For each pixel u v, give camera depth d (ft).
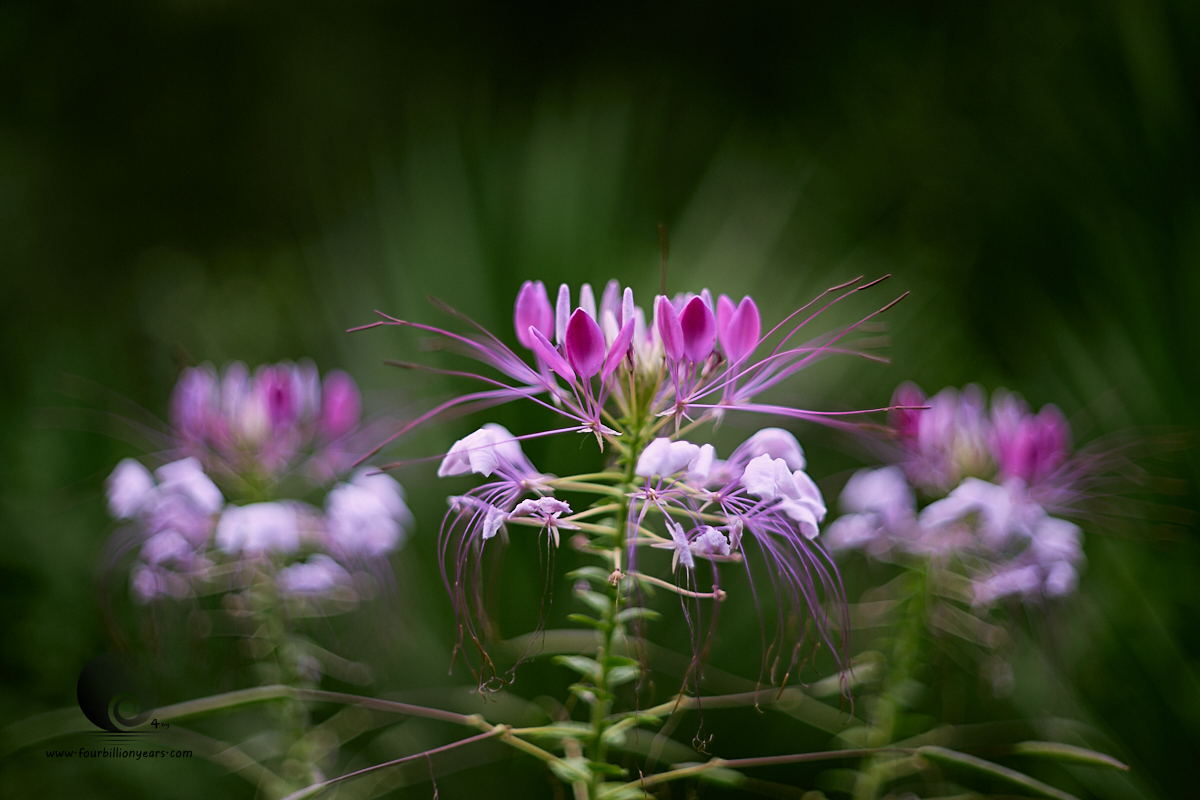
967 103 6.11
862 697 4.22
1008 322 5.14
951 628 4.12
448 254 4.76
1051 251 4.95
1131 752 4.23
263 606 4.07
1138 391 4.42
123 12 8.25
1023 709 4.31
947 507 4.07
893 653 4.15
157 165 8.61
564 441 4.48
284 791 4.03
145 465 4.59
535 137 4.93
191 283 6.96
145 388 5.02
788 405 4.58
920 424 4.14
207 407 4.10
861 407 4.67
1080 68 4.86
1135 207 4.61
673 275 4.78
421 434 4.52
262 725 4.42
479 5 9.50
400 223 4.93
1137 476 4.31
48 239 6.94
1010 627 4.16
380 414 4.46
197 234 8.66
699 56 8.80
